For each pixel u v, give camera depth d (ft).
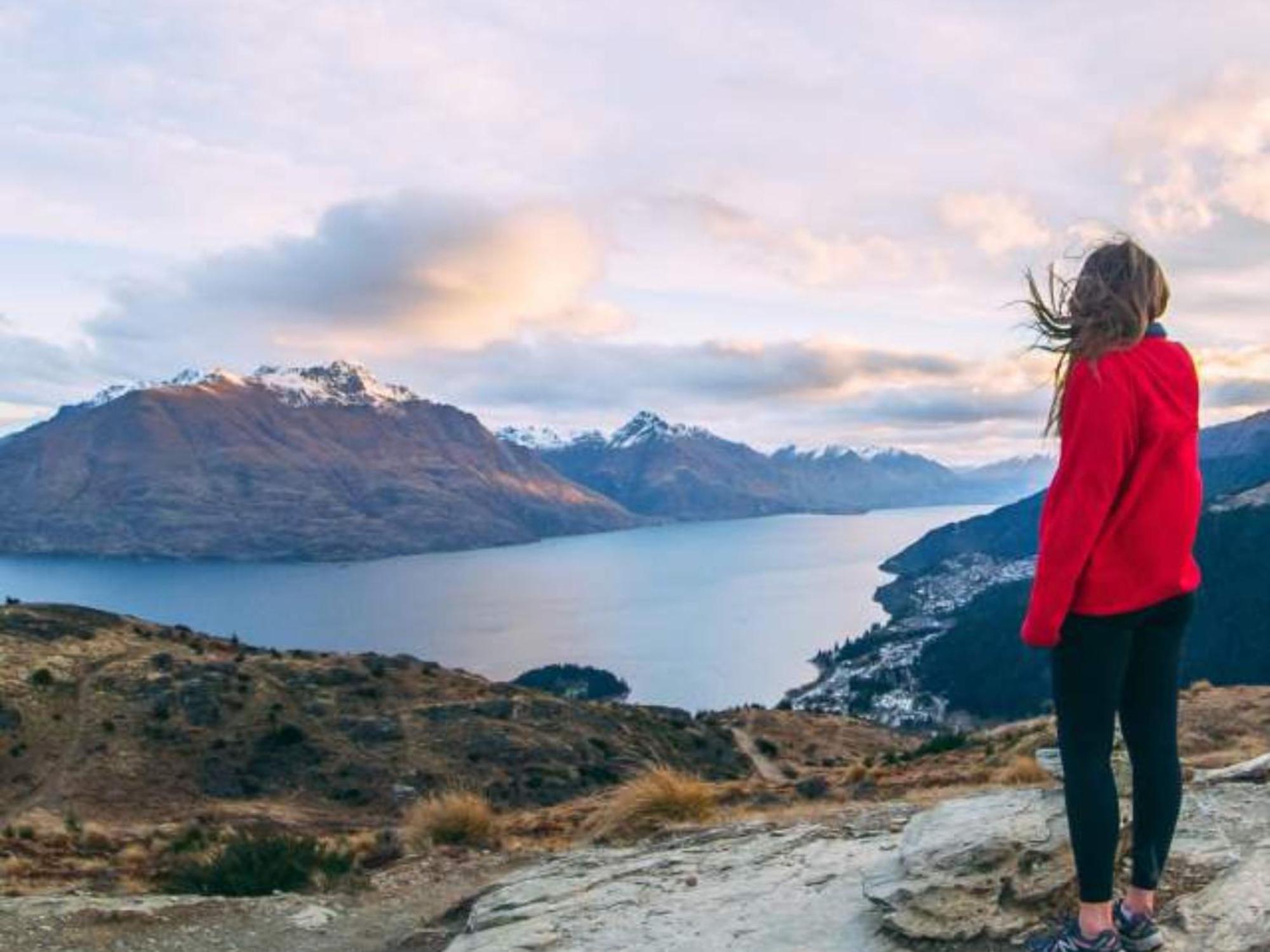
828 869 22.26
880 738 276.82
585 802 68.23
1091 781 13.15
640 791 45.01
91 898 31.76
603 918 21.98
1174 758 13.71
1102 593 12.55
